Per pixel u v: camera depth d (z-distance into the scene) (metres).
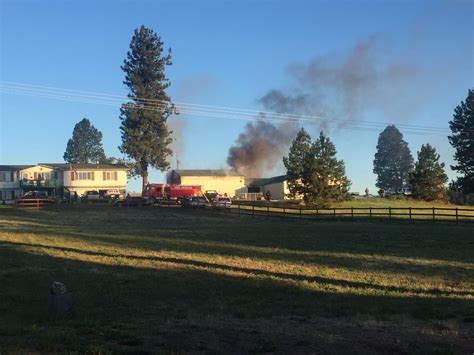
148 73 77.62
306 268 17.88
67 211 54.19
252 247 23.94
